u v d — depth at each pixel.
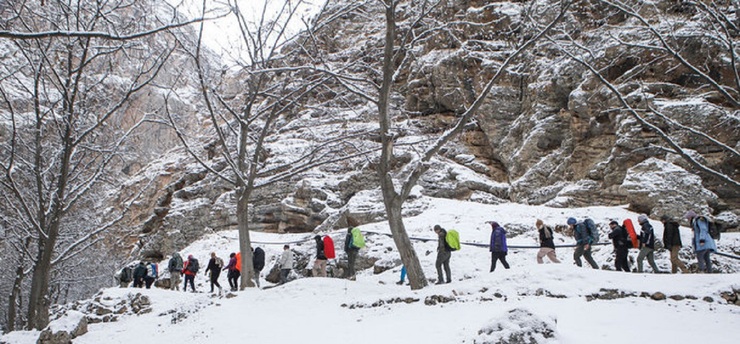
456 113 30.91
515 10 30.30
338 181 29.19
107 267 37.72
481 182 27.48
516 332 7.73
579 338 8.48
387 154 13.67
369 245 20.83
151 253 32.16
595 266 14.13
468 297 11.62
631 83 22.55
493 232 14.49
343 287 14.24
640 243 13.86
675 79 22.61
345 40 30.78
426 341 9.25
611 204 22.28
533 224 20.52
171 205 34.34
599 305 10.34
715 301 10.20
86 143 17.34
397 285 15.91
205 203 32.25
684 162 20.28
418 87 32.88
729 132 20.08
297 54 19.23
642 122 13.21
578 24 26.56
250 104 17.36
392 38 13.15
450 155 30.14
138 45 14.98
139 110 20.73
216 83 18.50
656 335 8.53
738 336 8.37
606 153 24.02
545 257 17.88
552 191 24.84
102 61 18.30
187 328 13.05
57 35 6.89
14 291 22.09
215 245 28.72
